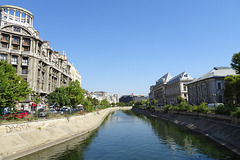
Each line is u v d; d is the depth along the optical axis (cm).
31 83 4888
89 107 5928
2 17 5244
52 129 3019
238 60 3039
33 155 2133
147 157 2175
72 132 3391
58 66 6994
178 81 9069
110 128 4675
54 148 2488
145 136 3494
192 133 3512
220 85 5956
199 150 2342
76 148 2539
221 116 3322
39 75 5359
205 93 6384
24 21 5644
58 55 7200
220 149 2322
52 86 6378
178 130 3969
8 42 4919
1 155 1878
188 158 2077
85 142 2923
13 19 5369
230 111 3059
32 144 2338
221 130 2973
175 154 2248
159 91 13000
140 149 2538
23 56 4906
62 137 2989
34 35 5228
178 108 5772
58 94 4322
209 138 2980
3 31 4822
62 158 2078
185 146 2581
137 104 16688
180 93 8844
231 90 3822
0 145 1991
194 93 7338
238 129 2578
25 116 2769
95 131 4109
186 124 4550
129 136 3519
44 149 2400
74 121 3956
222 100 5856
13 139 2202
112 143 2902
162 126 4762
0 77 2348
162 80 12556
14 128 2334
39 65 5319
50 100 4250
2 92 2359
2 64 2783
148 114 9394
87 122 4647
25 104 4581
